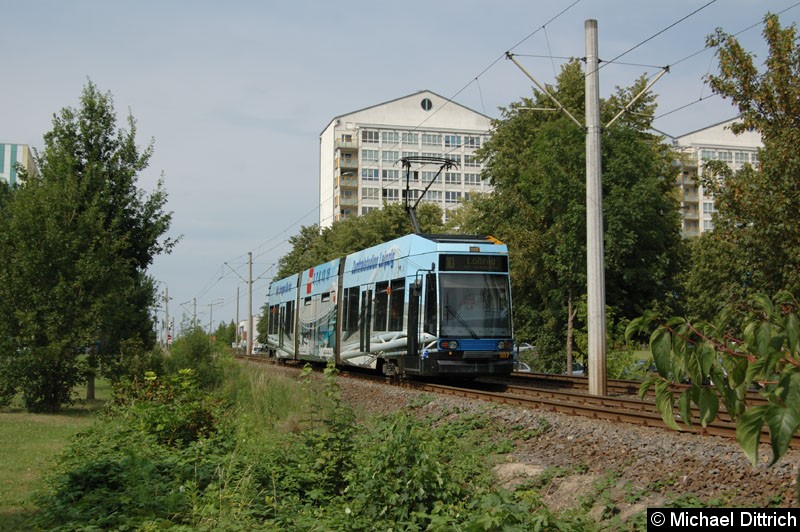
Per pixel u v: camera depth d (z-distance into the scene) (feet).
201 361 75.77
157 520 25.00
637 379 72.74
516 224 106.22
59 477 30.17
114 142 77.46
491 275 67.05
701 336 12.81
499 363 65.36
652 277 94.17
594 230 58.75
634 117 117.19
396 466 29.37
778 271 57.16
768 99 58.59
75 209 65.67
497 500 24.70
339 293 89.66
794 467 27.55
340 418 35.91
